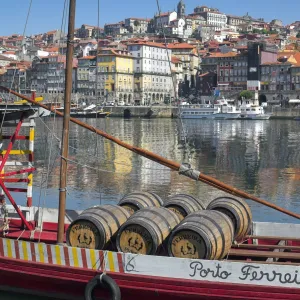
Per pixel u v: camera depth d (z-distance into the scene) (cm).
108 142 7675
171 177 4278
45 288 1468
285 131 10788
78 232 1472
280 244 1584
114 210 1515
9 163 1744
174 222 1476
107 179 4159
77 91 19975
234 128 11838
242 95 18038
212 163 5638
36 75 18700
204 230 1366
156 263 1356
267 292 1297
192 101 19850
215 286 1319
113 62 19275
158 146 7562
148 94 19962
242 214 1612
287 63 18212
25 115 1688
